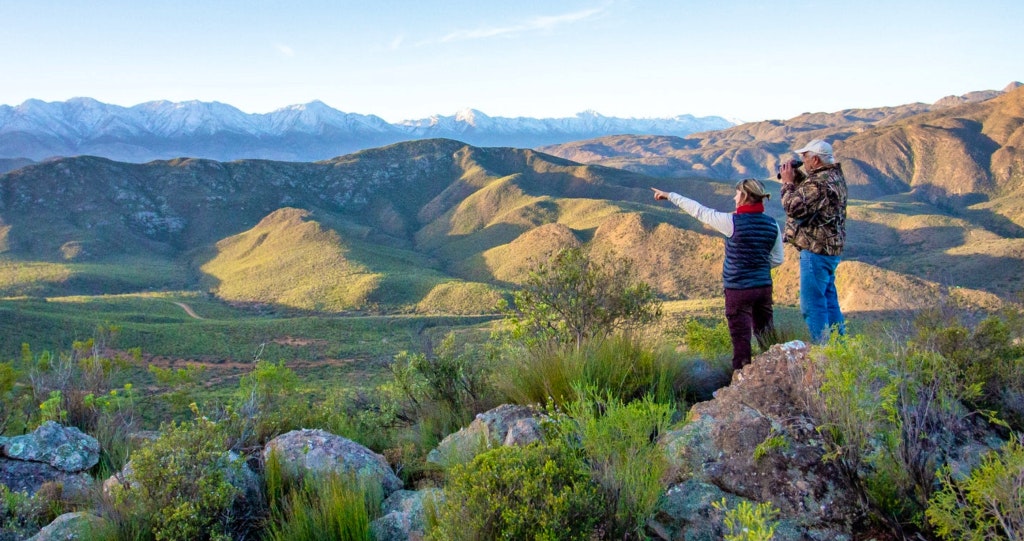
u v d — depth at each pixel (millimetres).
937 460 2705
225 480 3652
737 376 3797
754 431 2969
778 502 2672
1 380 6227
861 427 2641
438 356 6266
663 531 2701
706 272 141875
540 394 4453
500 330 6582
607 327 5652
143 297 159500
